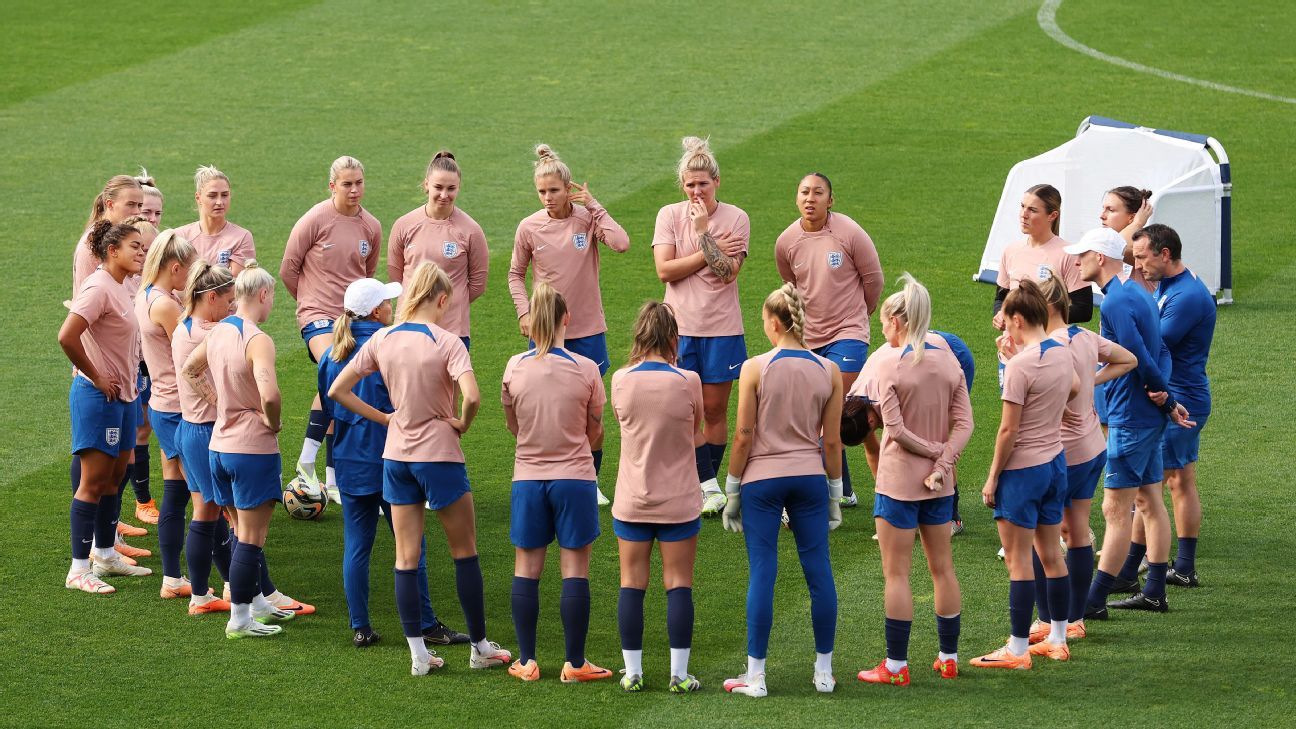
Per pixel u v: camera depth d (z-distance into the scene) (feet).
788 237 118.52
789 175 216.33
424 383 89.15
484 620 91.66
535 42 288.30
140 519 118.21
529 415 88.17
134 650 94.17
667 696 87.76
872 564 108.27
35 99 255.09
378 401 93.56
